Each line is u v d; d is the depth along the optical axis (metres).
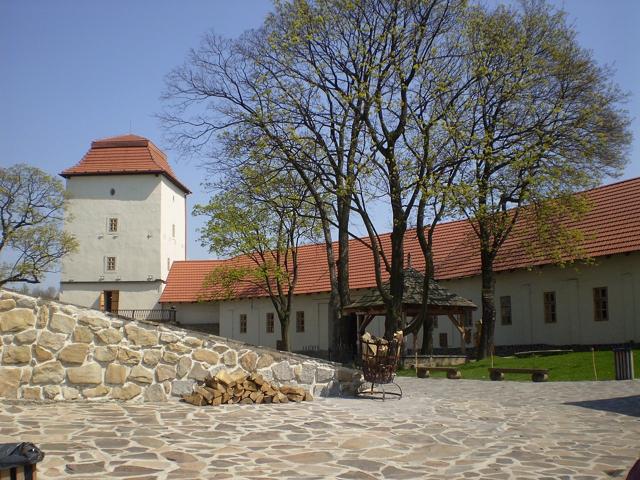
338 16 26.75
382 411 13.12
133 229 65.25
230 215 41.84
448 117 25.50
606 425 11.95
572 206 29.47
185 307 59.56
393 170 25.55
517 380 21.94
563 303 33.31
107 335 13.21
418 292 30.00
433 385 20.47
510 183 28.00
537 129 27.59
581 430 11.42
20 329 12.60
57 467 7.87
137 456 8.54
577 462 9.02
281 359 14.76
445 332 39.44
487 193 27.12
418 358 29.45
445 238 42.41
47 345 12.74
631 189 33.56
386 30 26.06
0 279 52.84
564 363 25.19
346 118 27.81
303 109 28.11
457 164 25.25
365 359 15.42
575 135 28.89
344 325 33.12
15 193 53.50
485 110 27.92
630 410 13.67
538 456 9.37
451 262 39.78
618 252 30.08
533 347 34.84
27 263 53.22
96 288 64.81
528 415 13.13
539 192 27.97
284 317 42.97
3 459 5.02
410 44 26.12
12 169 53.19
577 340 32.47
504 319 36.81
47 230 54.03
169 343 13.66
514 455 9.42
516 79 27.25
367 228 27.45
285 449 9.37
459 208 25.44
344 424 11.41
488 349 30.45
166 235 67.25
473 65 26.48
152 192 65.62
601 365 23.52
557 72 29.38
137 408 12.23
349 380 15.67
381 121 25.59
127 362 13.30
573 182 28.28
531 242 31.39
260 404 13.46
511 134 27.22
